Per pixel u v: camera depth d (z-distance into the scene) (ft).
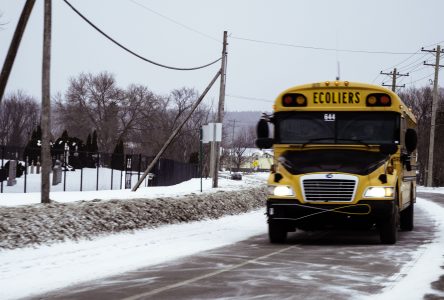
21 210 51.29
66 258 39.63
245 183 160.76
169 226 63.72
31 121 413.80
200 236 55.31
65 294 27.37
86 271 34.14
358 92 48.37
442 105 285.43
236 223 71.61
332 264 35.83
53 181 114.62
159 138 335.06
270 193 46.70
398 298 25.27
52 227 48.32
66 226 49.70
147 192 96.37
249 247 46.09
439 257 38.34
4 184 111.75
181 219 69.00
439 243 47.44
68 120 381.40
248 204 97.86
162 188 117.50
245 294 26.71
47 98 60.54
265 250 43.80
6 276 32.53
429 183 207.31
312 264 35.91
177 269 34.55
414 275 31.22
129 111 377.71
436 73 204.44
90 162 142.61
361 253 41.24
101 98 379.14
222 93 115.24
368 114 48.24
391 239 46.62
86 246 46.21
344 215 45.16
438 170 244.42
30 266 36.11
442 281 29.19
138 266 36.01
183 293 27.17
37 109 419.54
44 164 60.39
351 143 47.85
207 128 98.73
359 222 45.50
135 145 381.81
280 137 48.80
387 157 47.16
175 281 30.40
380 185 45.24
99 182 138.31
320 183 45.52
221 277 31.45
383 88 48.24
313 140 48.26
